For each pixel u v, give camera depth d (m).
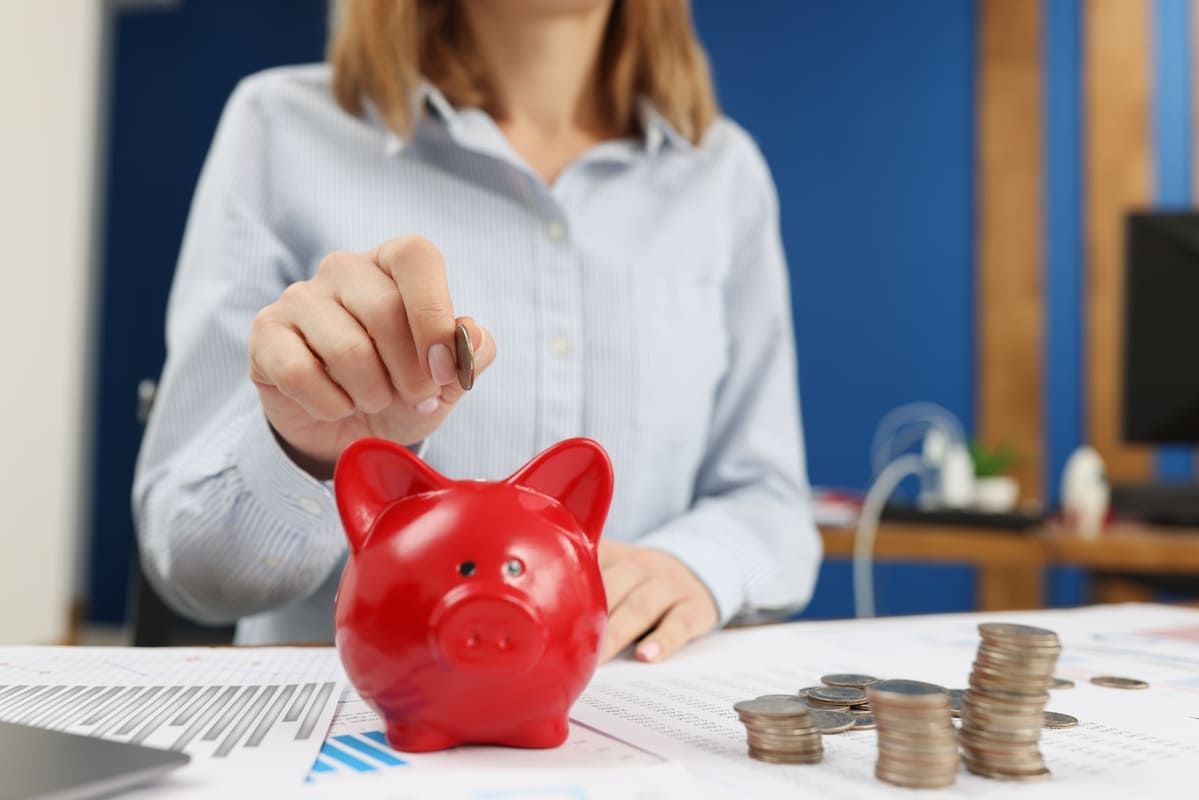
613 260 0.95
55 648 0.56
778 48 2.87
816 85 2.86
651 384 0.94
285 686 0.48
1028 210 2.74
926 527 1.58
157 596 0.86
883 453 2.79
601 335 0.93
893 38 2.83
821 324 2.84
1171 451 2.64
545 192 0.92
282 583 0.74
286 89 0.95
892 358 2.80
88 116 2.51
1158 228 1.72
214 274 0.86
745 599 0.78
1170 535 1.51
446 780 0.33
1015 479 2.71
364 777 0.34
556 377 0.91
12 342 2.27
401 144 0.91
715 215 1.04
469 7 1.00
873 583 2.75
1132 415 1.75
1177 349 1.71
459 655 0.36
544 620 0.37
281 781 0.33
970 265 2.78
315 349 0.49
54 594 2.41
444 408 0.58
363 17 0.91
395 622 0.37
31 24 2.31
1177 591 1.94
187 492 0.72
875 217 2.83
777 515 0.92
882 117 2.83
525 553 0.38
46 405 2.38
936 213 2.80
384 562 0.38
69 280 2.45
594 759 0.37
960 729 0.37
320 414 0.51
